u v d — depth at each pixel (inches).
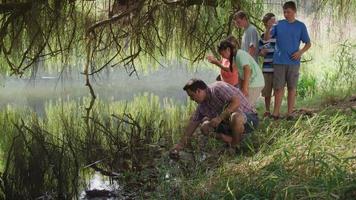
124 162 388.5
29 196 338.0
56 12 546.9
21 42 566.6
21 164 400.8
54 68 651.5
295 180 266.1
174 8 577.9
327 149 293.4
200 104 341.1
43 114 593.0
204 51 590.6
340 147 294.0
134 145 427.5
